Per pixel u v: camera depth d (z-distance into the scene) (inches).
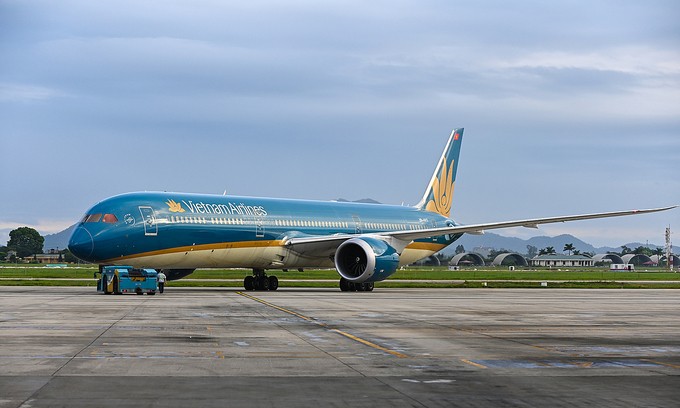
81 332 837.8
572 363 644.7
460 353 703.1
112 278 1685.5
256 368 601.3
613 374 587.8
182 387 515.2
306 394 495.5
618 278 4180.6
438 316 1133.1
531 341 807.7
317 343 767.7
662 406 466.3
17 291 1785.2
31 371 572.7
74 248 1744.6
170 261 1854.1
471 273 4832.7
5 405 448.8
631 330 941.8
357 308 1289.4
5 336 794.2
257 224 2003.0
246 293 1841.8
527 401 479.5
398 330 910.4
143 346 724.7
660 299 1726.1
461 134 2691.9
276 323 983.0
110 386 515.2
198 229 1876.2
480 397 490.9
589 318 1125.7
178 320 1005.2
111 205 1786.4
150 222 1801.2
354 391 506.6
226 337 811.4
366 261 1989.4
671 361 663.8
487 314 1186.0
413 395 494.9
